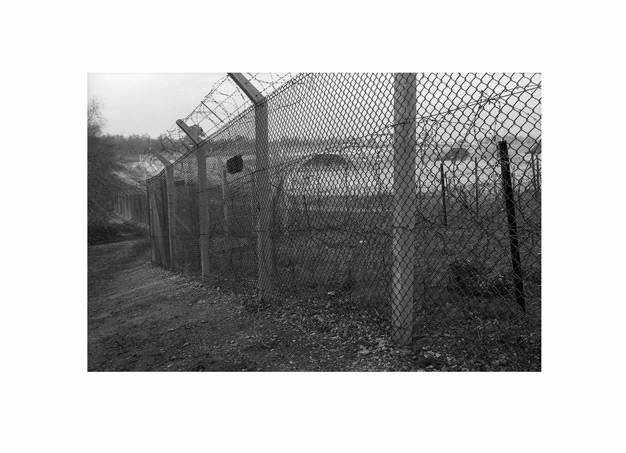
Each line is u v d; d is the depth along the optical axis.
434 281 3.73
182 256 8.37
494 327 3.30
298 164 4.21
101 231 20.39
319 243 4.15
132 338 4.76
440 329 3.40
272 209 4.71
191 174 7.61
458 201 3.29
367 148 3.44
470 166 3.12
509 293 3.43
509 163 3.05
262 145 4.73
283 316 4.41
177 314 5.36
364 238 3.71
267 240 4.78
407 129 3.16
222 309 5.16
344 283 4.02
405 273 3.27
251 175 4.98
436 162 3.18
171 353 4.14
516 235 3.25
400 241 3.25
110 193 24.02
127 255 13.22
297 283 4.49
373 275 3.78
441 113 2.98
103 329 5.32
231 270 5.88
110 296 7.47
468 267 3.57
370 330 3.61
